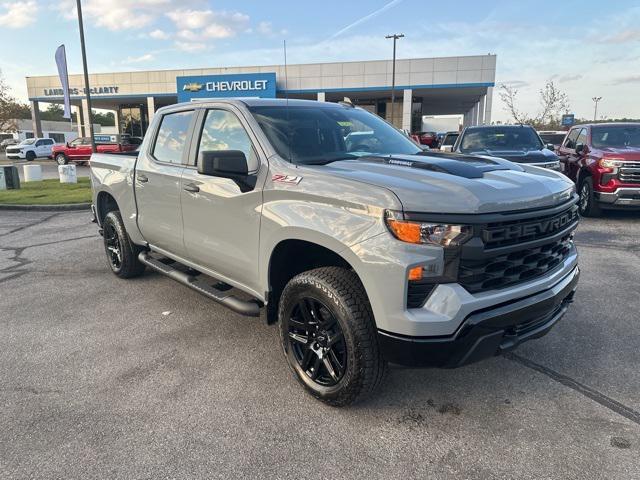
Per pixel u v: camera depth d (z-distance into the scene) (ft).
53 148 103.71
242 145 11.89
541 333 10.09
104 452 8.84
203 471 8.34
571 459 8.51
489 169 10.39
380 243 8.57
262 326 14.52
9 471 8.36
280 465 8.48
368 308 9.25
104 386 11.14
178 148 14.35
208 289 13.12
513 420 9.70
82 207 39.65
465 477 8.13
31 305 16.52
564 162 36.63
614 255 21.94
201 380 11.38
